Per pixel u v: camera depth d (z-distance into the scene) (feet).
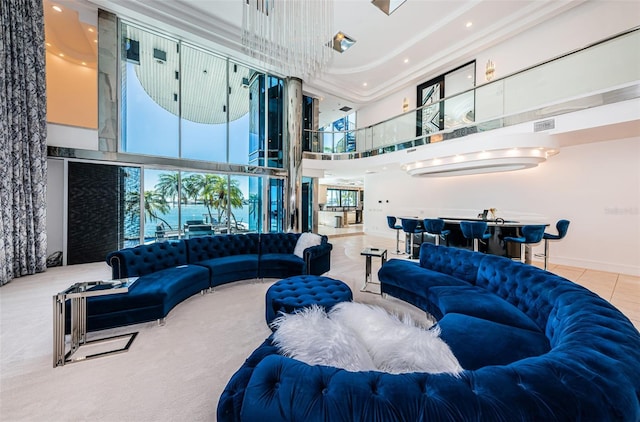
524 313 7.00
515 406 2.27
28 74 14.26
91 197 17.15
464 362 4.83
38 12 14.66
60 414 5.09
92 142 17.07
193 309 10.04
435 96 26.23
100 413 5.13
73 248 16.58
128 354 7.09
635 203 14.99
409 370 3.72
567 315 4.79
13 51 13.57
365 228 34.53
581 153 16.83
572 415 2.19
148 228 19.38
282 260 13.41
